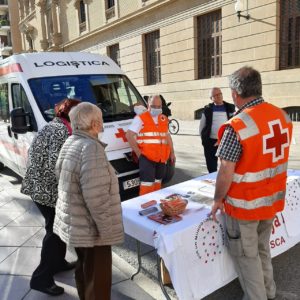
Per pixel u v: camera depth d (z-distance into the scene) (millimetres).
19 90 5426
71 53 5941
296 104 12867
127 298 3053
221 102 5266
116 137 4902
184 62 17250
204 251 2736
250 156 2340
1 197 6086
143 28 19578
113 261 3768
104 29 22859
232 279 2951
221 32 15430
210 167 5449
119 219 2443
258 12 13625
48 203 2857
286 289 3051
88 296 2590
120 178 4727
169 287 3176
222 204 2562
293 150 8523
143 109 5402
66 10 28125
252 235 2514
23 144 5430
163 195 3424
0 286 3316
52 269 3090
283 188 2609
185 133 13125
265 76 13742
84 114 2387
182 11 16859
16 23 44250
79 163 2318
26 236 4418
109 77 5871
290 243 3412
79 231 2359
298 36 12914
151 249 4043
